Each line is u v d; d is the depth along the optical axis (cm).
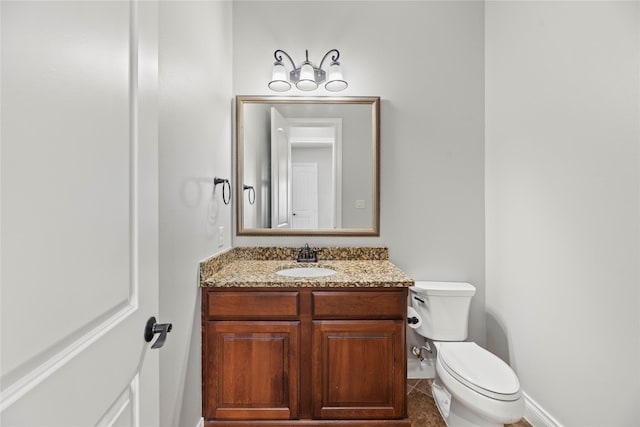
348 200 212
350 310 156
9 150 37
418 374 211
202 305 154
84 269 51
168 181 119
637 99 112
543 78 158
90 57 52
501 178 195
